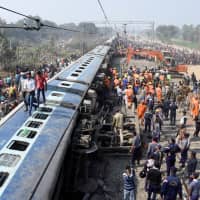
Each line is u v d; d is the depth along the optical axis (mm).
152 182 12578
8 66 48406
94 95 21375
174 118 22828
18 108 15188
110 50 54781
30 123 13250
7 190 8648
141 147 17922
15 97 22547
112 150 17297
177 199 13602
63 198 12922
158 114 19781
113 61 56688
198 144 19875
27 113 14641
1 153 10383
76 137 14633
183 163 16406
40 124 13289
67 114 15227
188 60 67750
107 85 27938
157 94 25125
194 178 12023
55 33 129125
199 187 11969
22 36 102250
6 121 13148
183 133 16469
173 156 14836
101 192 13766
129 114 23859
